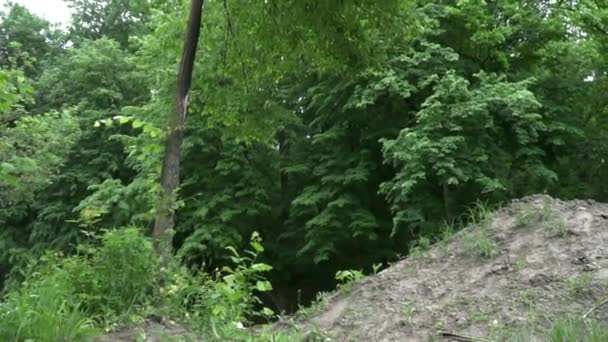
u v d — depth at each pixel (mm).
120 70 25766
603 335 4086
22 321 4301
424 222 14586
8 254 24719
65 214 23609
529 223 6230
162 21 10422
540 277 5293
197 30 7793
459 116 14336
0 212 23469
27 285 4926
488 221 6582
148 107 15266
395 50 10562
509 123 15547
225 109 10094
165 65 14734
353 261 20016
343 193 18922
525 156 15531
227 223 20156
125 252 5398
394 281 6000
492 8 17453
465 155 14578
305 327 5609
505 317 4910
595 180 17578
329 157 19750
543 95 17078
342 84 17219
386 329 5219
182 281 5621
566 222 6031
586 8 16625
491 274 5613
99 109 25156
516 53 17609
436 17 16453
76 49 27125
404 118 18484
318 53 9406
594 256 5395
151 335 4957
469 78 17109
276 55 9445
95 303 5145
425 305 5434
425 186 15156
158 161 9172
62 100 26188
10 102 5301
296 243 21422
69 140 18922
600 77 19297
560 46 16969
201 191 20781
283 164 21422
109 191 17156
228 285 5371
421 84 16078
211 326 5102
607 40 17516
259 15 8875
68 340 4438
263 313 5695
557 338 4242
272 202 21703
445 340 4828
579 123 17531
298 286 22297
